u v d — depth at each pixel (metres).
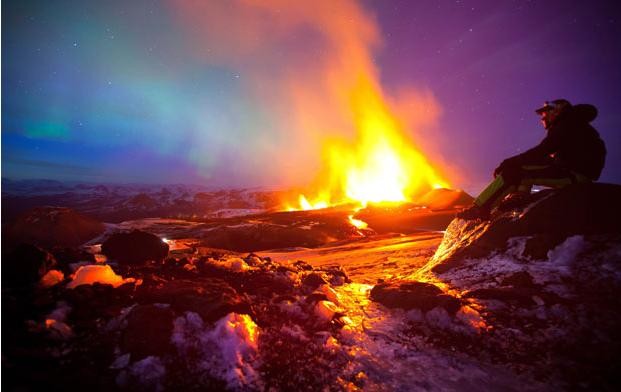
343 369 2.42
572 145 3.96
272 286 3.58
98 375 2.01
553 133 4.03
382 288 3.69
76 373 1.98
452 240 4.89
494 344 2.74
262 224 16.77
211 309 2.50
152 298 2.68
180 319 2.45
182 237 16.64
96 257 3.81
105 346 2.23
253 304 3.08
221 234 15.74
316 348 2.62
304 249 12.77
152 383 2.04
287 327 2.80
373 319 3.18
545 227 3.87
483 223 4.48
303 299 3.34
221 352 2.29
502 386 2.32
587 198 3.76
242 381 2.15
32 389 1.78
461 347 2.74
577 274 3.33
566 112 4.08
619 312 2.84
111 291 2.80
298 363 2.42
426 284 3.52
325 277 4.45
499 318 3.03
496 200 4.41
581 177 3.98
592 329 2.74
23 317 2.34
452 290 3.61
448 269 4.20
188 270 3.66
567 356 2.55
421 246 8.94
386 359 2.57
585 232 3.66
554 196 3.94
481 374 2.43
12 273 2.75
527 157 4.11
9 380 1.78
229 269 3.85
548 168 4.12
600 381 2.29
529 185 4.26
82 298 2.63
